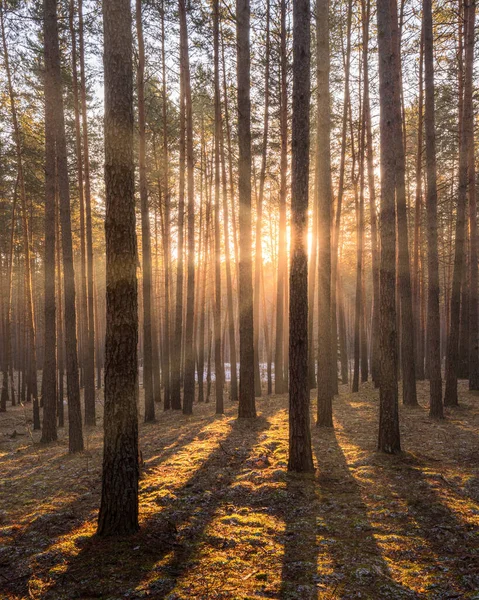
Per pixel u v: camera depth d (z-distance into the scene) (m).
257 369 20.12
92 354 16.11
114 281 4.98
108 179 5.03
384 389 8.43
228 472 7.43
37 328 39.91
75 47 15.54
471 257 15.42
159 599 3.72
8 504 6.88
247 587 3.88
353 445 9.21
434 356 11.33
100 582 4.02
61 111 11.45
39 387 32.03
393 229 8.45
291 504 5.97
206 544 4.75
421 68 17.69
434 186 11.08
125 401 5.01
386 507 5.72
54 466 9.54
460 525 5.07
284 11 17.08
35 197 21.39
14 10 13.86
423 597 3.70
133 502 5.04
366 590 3.82
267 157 21.42
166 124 19.34
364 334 22.50
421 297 24.34
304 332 7.39
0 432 17.30
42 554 4.64
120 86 5.06
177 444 10.20
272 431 10.88
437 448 8.57
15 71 16.77
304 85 7.35
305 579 4.02
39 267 32.34
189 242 15.29
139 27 14.57
